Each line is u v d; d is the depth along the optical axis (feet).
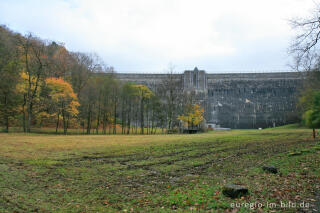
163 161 57.72
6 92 157.28
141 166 52.75
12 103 162.71
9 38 162.20
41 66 160.76
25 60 169.89
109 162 56.85
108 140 103.04
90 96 178.91
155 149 75.20
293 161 49.29
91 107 182.50
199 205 27.91
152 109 209.77
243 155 63.16
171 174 45.78
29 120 156.76
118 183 40.09
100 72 224.74
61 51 201.16
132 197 32.94
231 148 75.61
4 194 33.27
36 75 167.22
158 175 45.19
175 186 37.50
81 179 42.55
